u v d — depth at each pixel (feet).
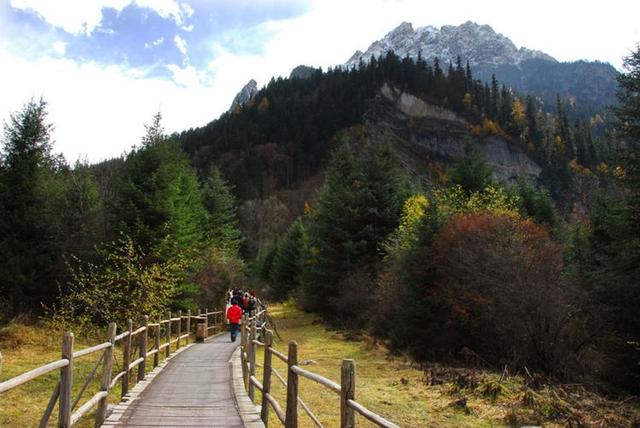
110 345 26.45
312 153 464.65
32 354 52.44
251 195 387.55
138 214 81.76
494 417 37.17
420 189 148.66
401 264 85.40
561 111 501.15
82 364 49.85
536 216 136.05
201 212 122.83
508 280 67.82
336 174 137.80
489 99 511.81
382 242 114.83
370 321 95.04
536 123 475.72
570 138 451.94
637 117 75.15
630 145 74.64
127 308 59.52
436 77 530.27
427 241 82.48
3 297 77.97
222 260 123.13
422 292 79.77
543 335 65.77
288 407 22.31
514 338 68.03
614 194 87.71
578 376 61.67
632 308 64.59
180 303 87.35
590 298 67.26
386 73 524.93
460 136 444.96
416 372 56.90
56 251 85.10
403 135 451.94
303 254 158.92
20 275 78.54
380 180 123.34
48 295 83.56
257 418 28.35
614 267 67.87
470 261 71.72
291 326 115.96
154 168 86.02
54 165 98.78
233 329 79.25
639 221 70.90
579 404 42.52
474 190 120.67
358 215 118.01
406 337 78.38
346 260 116.57
